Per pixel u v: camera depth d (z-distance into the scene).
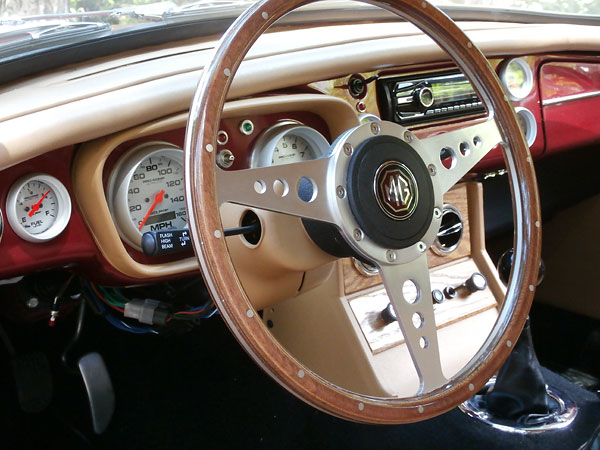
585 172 1.95
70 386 1.69
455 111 1.42
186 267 1.13
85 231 1.06
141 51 1.23
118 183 1.06
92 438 1.65
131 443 1.63
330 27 1.44
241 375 1.86
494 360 1.02
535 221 1.10
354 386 1.26
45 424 1.66
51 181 1.00
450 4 1.62
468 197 1.48
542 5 1.77
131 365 1.84
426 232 0.98
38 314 1.38
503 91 1.11
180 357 1.88
